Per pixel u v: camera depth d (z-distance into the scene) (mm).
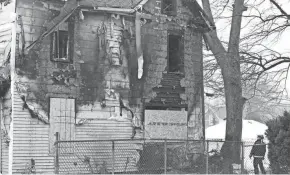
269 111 49688
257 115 51281
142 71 20000
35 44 17516
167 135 20594
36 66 17516
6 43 17391
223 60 20969
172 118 20891
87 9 18469
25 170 16984
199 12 21797
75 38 18531
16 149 16875
